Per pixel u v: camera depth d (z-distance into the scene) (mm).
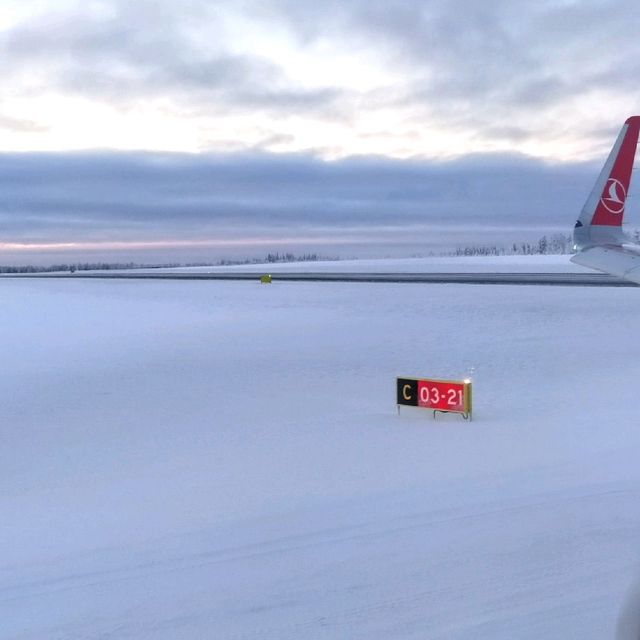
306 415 17812
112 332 39500
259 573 7449
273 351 30109
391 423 16297
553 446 13188
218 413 18641
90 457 14664
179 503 10734
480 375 23062
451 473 11500
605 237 10156
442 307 44156
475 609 6211
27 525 10219
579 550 7543
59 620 6645
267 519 9500
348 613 6289
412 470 11852
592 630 5711
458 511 9242
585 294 47906
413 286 60750
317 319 41125
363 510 9586
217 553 8234
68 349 33531
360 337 33281
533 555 7453
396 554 7719
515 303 44406
